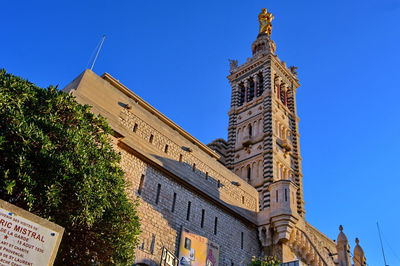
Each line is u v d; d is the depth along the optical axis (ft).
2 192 56.13
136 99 131.64
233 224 130.11
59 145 65.82
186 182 117.70
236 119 226.58
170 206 110.22
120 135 101.55
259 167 192.75
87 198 63.16
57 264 66.28
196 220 116.67
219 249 119.34
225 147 217.97
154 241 100.83
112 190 71.26
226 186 135.74
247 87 237.25
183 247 107.86
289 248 134.00
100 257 68.74
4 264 44.96
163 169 112.16
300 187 200.13
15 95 64.59
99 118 80.43
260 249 134.92
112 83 125.80
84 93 101.50
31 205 56.65
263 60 237.04
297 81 253.24
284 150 203.10
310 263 138.10
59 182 61.57
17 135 59.26
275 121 208.74
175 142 123.13
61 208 63.16
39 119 65.16
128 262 70.49
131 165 104.01
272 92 217.97
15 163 57.67
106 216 69.00
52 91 72.28
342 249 148.25
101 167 70.44
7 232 46.26
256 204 146.72
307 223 181.98
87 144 71.77
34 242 48.21
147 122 116.78
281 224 133.49
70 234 67.82
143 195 103.50
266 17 275.39
